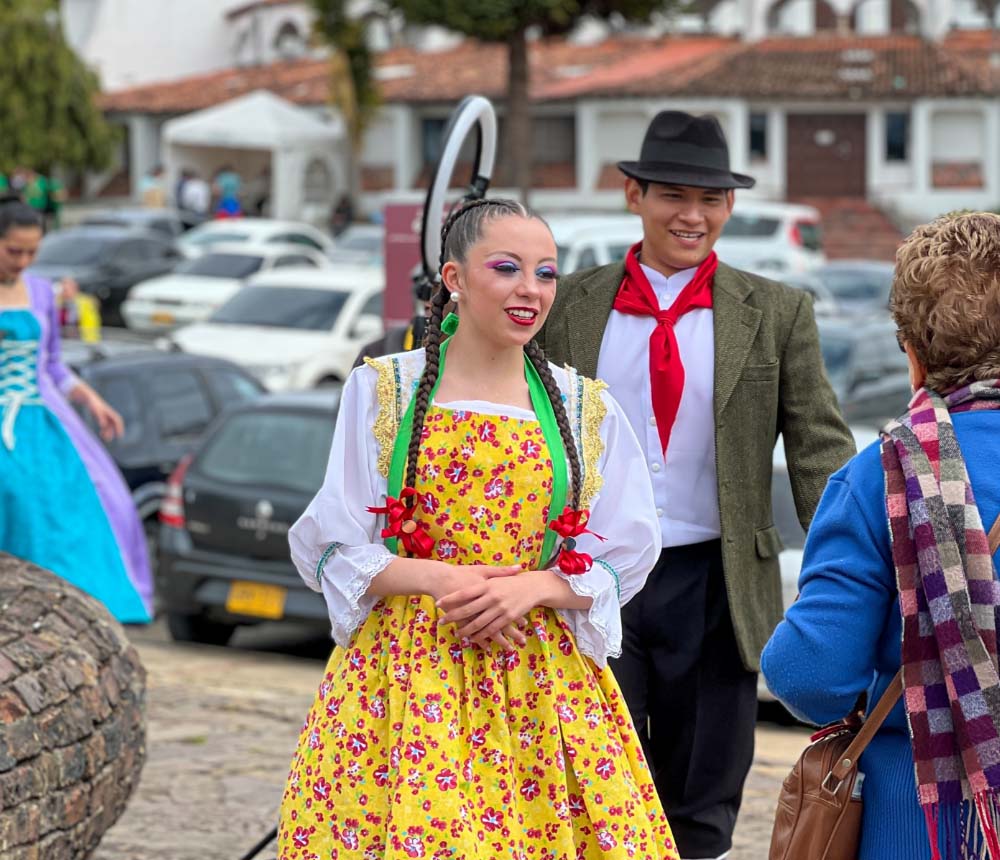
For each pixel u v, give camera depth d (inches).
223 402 461.1
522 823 122.6
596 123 1631.4
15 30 1542.8
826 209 1600.6
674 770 168.6
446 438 125.1
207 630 381.1
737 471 164.6
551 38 1250.0
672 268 169.8
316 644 389.1
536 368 129.1
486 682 122.9
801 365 167.5
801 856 114.3
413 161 1722.4
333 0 1536.7
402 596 124.2
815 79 1606.8
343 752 123.0
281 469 367.9
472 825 119.3
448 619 120.6
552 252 125.5
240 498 364.2
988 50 1728.6
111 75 2100.1
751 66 1628.9
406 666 122.6
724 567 162.9
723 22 1932.8
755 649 163.2
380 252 1099.9
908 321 111.9
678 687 166.6
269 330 680.4
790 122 1632.6
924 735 104.9
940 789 104.9
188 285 906.1
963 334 109.0
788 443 167.9
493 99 1674.5
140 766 196.2
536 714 124.0
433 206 180.5
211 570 365.7
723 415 164.1
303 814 124.0
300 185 1647.4
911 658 105.3
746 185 169.0
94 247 1009.5
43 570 202.7
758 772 256.5
